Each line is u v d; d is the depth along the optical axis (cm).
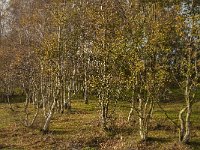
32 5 5022
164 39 2856
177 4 3059
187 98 2756
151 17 2969
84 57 4375
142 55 2831
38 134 3142
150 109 2852
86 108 4297
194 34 2719
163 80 2823
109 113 3638
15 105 5147
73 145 2892
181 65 2769
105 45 3095
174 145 2719
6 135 3162
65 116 3831
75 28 4019
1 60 5084
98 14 3253
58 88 3341
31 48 4428
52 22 3803
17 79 5562
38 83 4609
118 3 3325
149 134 2981
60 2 3594
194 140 2803
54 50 3328
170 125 3170
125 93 3244
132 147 2755
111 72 3066
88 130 3198
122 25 3167
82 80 4966
